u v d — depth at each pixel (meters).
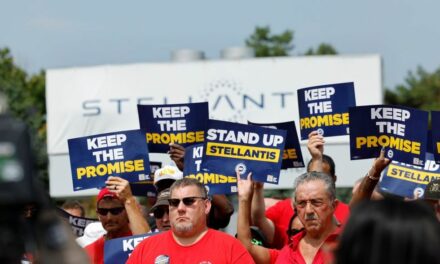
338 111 9.47
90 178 9.00
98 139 8.98
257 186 8.64
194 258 7.18
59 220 3.00
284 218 9.27
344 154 21.17
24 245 2.94
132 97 25.33
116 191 8.43
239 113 24.84
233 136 8.49
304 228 7.28
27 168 2.83
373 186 8.25
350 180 21.16
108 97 25.36
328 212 7.09
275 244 8.94
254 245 7.73
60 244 2.95
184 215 7.21
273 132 8.45
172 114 9.63
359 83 24.48
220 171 8.51
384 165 8.22
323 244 6.95
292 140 9.31
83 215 11.31
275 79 24.73
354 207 3.15
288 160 9.37
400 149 8.65
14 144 2.82
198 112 9.62
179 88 25.19
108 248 8.13
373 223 3.05
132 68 25.28
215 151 8.51
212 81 25.02
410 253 3.01
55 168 25.00
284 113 24.72
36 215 2.98
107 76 25.34
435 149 8.76
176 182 7.32
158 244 7.34
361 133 8.72
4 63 30.83
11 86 27.03
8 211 2.90
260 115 24.75
